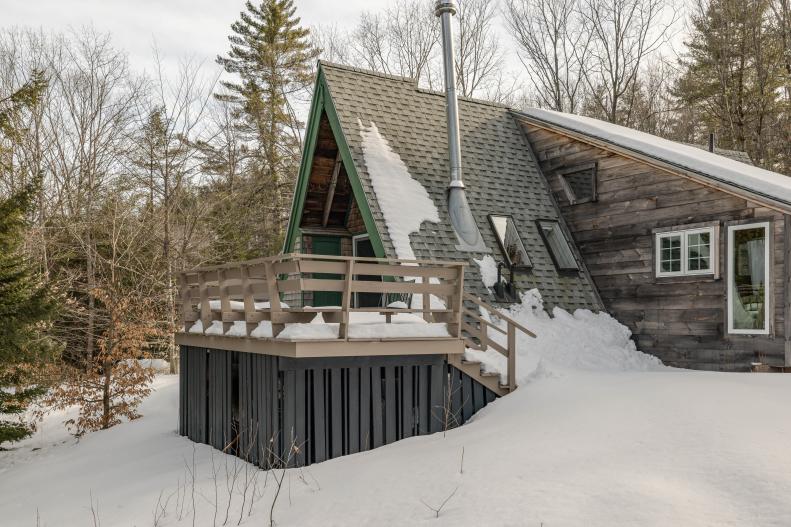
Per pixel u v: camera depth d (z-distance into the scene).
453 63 12.43
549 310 11.66
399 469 6.36
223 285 9.10
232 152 27.06
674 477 4.98
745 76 27.53
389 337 8.01
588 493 4.86
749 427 5.82
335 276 13.84
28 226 12.61
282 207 28.78
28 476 9.56
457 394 8.88
